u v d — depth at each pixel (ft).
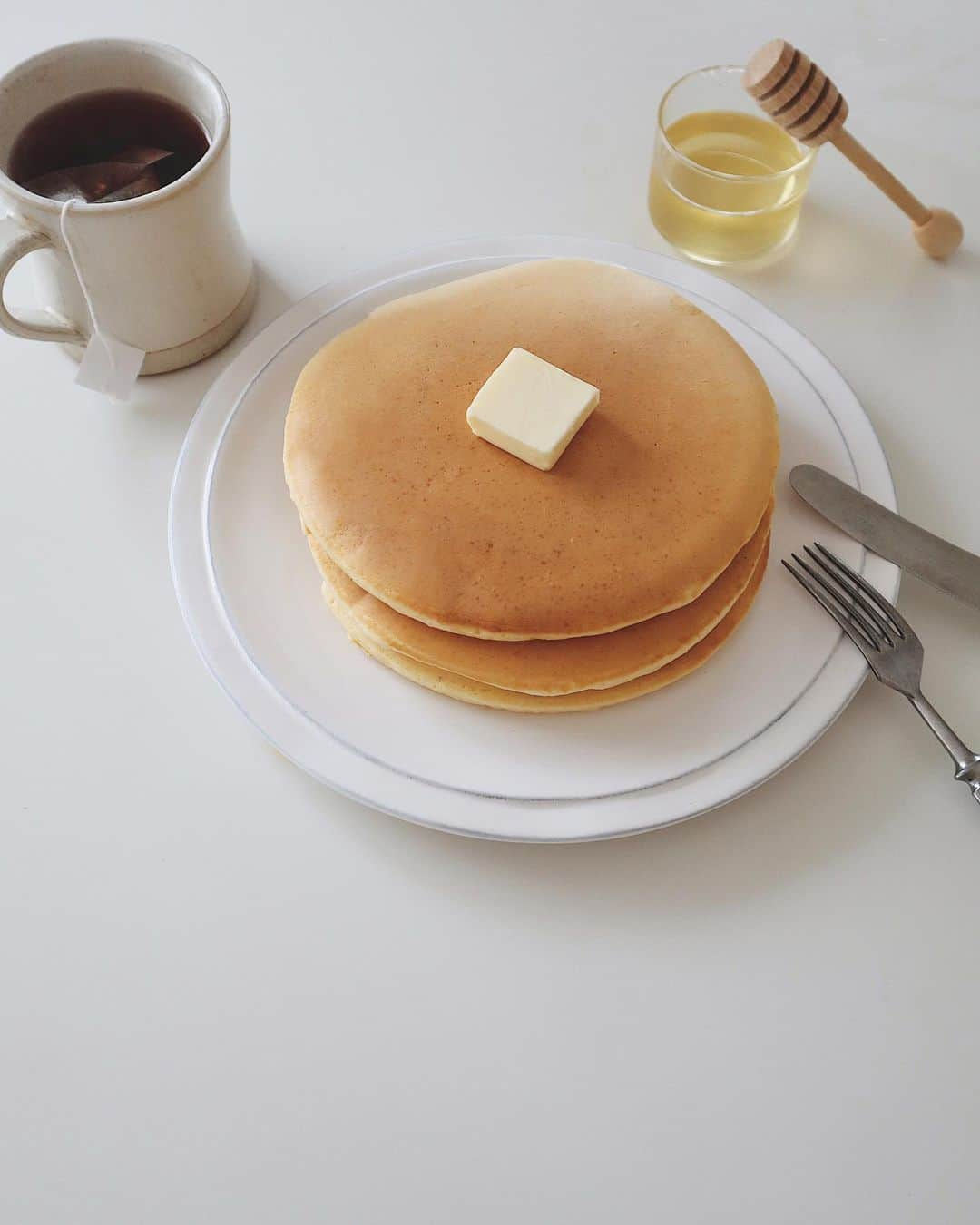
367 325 1.53
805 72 1.57
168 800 1.46
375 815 1.46
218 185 1.51
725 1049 1.36
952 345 1.73
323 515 1.41
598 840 1.38
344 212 1.80
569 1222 1.30
